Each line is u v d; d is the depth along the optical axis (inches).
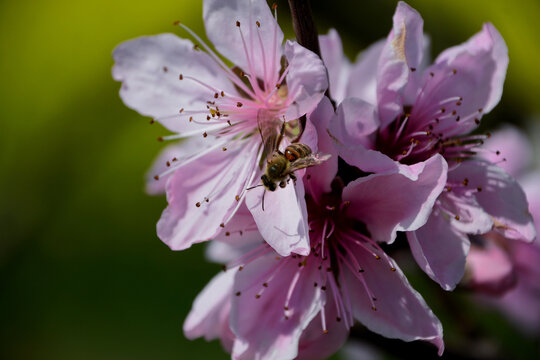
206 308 10.6
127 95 10.3
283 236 9.7
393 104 9.8
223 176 10.1
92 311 14.0
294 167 9.6
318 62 9.5
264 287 10.0
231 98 10.2
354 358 11.7
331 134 9.6
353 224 10.0
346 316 9.9
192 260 13.9
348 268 10.0
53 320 14.1
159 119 10.3
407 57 10.0
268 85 10.1
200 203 10.0
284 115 9.9
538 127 12.8
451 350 10.9
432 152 10.1
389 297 9.8
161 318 13.7
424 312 9.7
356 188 9.8
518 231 9.9
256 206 9.8
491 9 13.1
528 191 11.5
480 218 9.9
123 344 13.7
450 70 10.2
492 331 12.8
